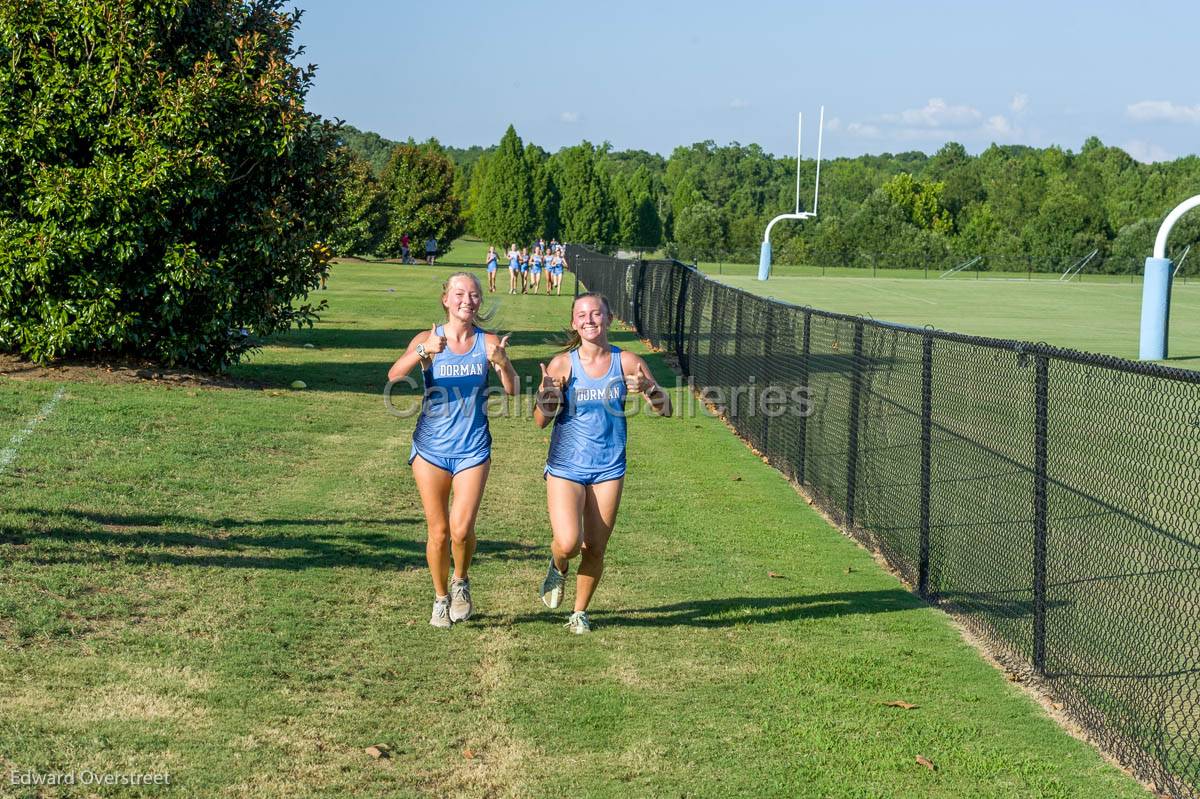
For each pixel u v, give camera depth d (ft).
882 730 17.30
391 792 14.48
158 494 29.76
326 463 35.99
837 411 32.40
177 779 14.40
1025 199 317.22
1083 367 21.08
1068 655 18.78
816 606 23.91
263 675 18.10
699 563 26.96
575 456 20.39
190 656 18.69
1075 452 20.22
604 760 15.78
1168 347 88.94
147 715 16.29
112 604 20.85
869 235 277.23
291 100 48.91
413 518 29.40
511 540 28.04
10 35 44.60
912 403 26.48
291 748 15.56
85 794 13.80
